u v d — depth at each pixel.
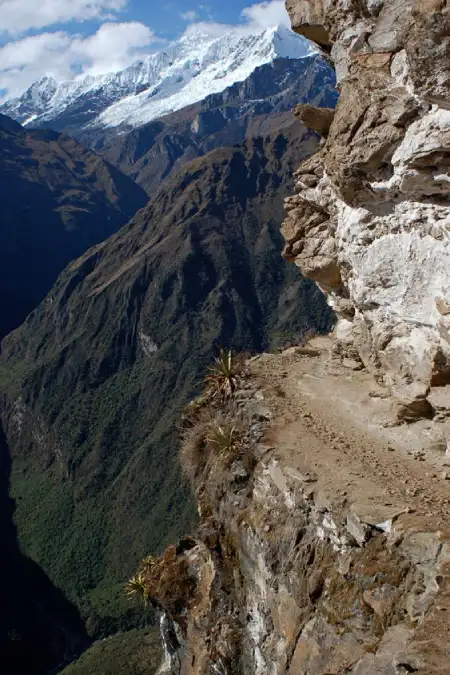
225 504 15.84
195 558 19.19
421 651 7.46
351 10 15.83
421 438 13.81
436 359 13.52
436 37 11.06
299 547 12.41
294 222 20.28
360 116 14.25
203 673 16.42
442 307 13.23
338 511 11.48
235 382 19.09
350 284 17.55
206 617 16.86
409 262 14.19
